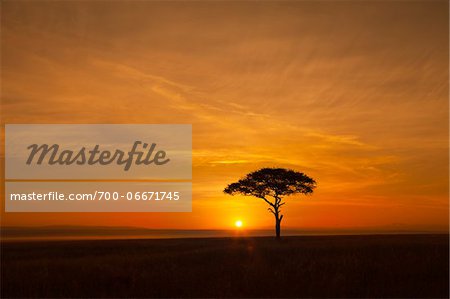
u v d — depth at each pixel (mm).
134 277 19969
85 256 30234
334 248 33438
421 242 39500
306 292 17438
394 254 27812
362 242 41094
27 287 18531
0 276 20469
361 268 22156
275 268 22453
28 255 31547
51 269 22672
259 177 56344
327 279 19328
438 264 23094
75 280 19500
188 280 19453
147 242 52594
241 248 35312
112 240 63156
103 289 18344
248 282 18922
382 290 17578
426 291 17406
